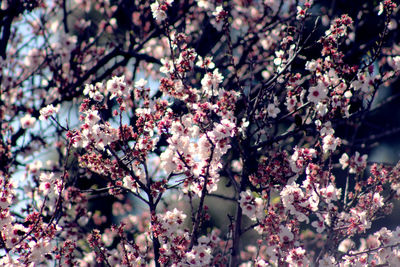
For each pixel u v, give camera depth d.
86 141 5.92
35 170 9.23
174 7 11.05
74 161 8.29
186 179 6.02
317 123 6.61
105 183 9.40
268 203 6.85
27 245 6.35
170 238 6.45
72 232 9.09
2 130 9.70
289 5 11.23
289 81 6.96
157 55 12.38
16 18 10.92
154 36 11.23
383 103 12.11
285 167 6.74
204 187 5.81
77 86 10.79
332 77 6.66
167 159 6.02
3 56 9.91
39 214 6.29
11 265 6.11
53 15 10.77
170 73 6.54
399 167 7.02
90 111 5.93
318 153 7.02
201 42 10.85
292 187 6.46
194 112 6.43
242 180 7.21
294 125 7.81
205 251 6.27
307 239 9.74
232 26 11.68
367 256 6.88
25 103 10.73
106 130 6.02
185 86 6.46
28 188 8.93
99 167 6.16
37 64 10.66
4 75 10.50
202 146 5.79
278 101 7.60
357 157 7.27
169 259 6.39
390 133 11.52
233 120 6.36
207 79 6.60
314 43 6.66
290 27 7.36
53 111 5.94
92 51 11.62
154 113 6.51
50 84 10.90
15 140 10.05
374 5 10.67
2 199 6.30
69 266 6.86
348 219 6.86
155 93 9.94
